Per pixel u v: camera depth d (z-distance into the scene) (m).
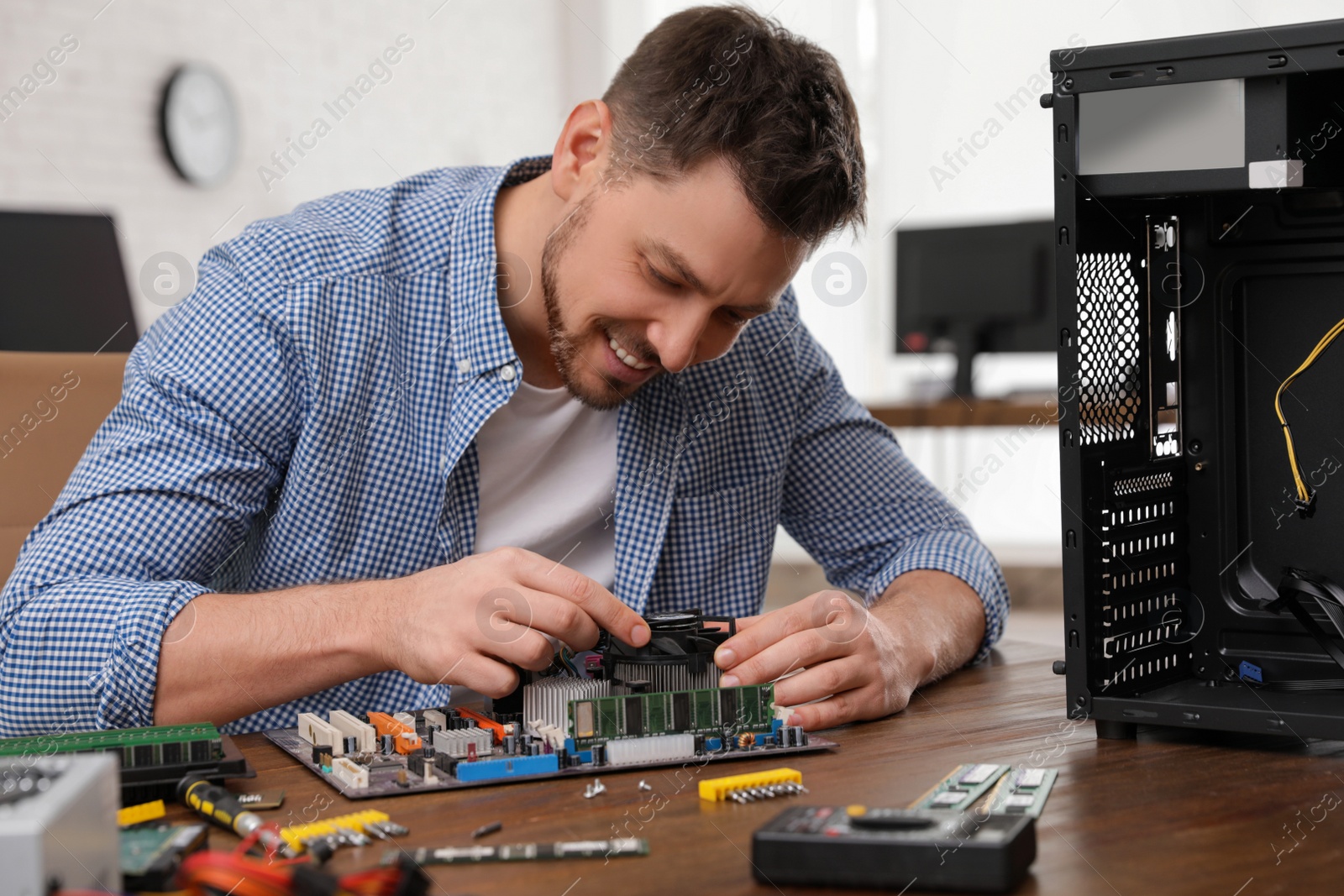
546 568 0.87
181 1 4.66
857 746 0.82
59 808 0.47
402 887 0.51
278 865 0.57
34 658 0.90
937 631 1.08
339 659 0.91
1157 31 4.52
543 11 5.89
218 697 0.90
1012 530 4.88
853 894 0.55
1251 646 0.89
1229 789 0.71
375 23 5.27
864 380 5.24
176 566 1.04
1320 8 4.18
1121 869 0.57
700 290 0.97
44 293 2.10
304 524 1.17
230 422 1.10
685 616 0.92
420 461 1.22
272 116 4.95
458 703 1.22
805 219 0.95
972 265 3.79
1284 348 0.87
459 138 5.58
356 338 1.18
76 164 4.40
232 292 1.14
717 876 0.56
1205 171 0.79
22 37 4.26
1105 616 0.85
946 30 4.95
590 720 0.77
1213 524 0.90
